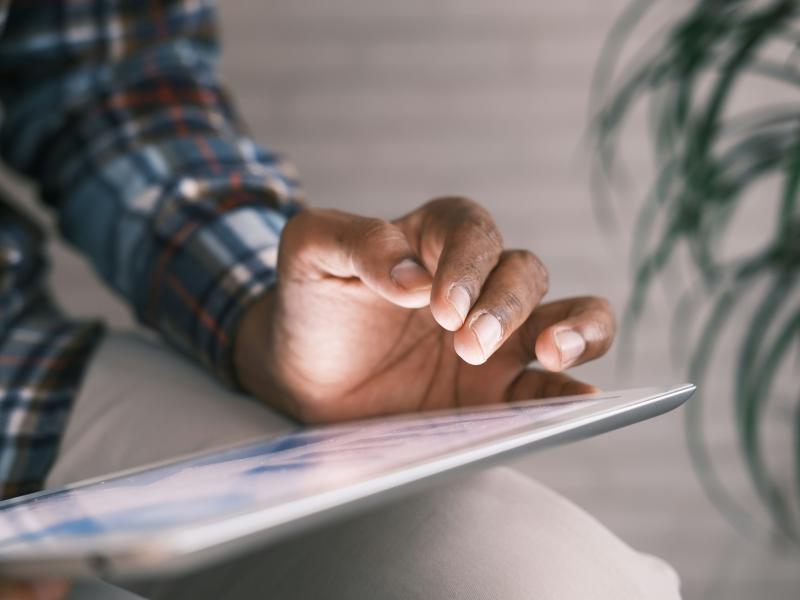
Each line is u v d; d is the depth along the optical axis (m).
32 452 0.53
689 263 1.46
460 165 1.50
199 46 0.80
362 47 1.48
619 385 1.51
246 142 0.72
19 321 0.63
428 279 0.38
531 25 1.45
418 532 0.35
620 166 1.47
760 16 0.86
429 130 1.49
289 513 0.20
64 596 0.30
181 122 0.71
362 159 1.51
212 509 0.20
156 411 0.52
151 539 0.17
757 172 0.90
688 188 0.91
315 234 0.42
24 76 0.76
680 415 1.50
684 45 0.89
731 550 1.52
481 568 0.33
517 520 0.36
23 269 0.68
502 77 1.47
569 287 1.51
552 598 0.33
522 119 1.48
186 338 0.59
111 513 0.24
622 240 1.49
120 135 0.71
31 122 0.74
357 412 0.50
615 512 1.53
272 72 1.49
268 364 0.51
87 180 0.70
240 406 0.53
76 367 0.58
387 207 1.52
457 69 1.47
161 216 0.64
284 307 0.46
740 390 0.92
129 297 0.66
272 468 0.29
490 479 0.40
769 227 1.45
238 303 0.55
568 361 0.40
